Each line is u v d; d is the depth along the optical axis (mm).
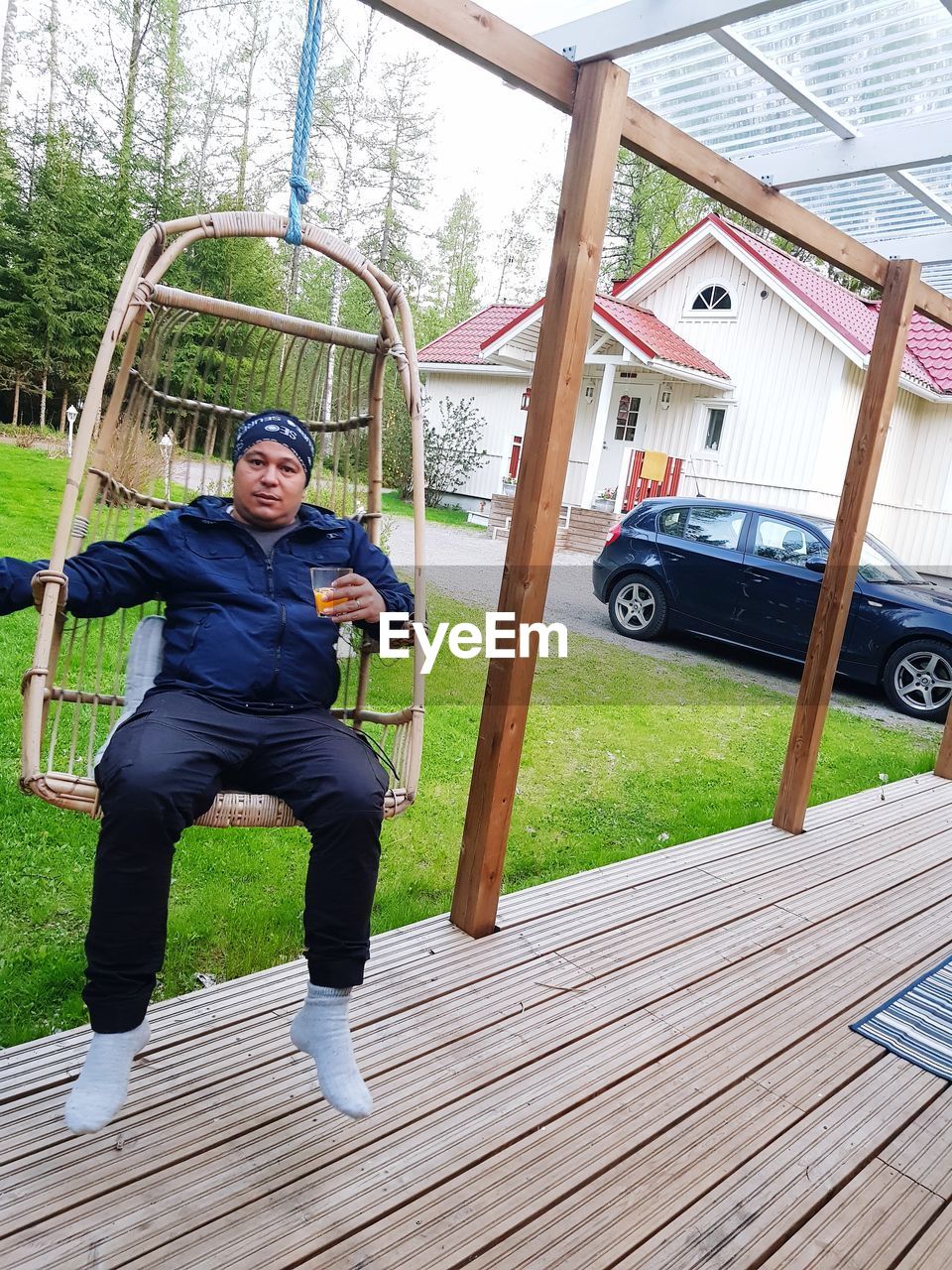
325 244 1918
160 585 1825
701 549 6707
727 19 1878
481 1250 1396
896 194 3424
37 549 5406
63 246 12281
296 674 1767
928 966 2510
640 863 2992
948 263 3752
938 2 2225
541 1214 1482
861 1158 1714
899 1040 2127
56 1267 1272
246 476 1878
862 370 11336
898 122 2725
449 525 12312
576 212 2088
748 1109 1818
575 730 4629
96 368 1613
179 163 16953
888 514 12680
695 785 4047
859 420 3225
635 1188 1567
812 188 3521
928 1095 1931
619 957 2365
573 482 13711
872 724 5559
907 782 4266
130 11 18516
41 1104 1568
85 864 2596
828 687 3301
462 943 2344
